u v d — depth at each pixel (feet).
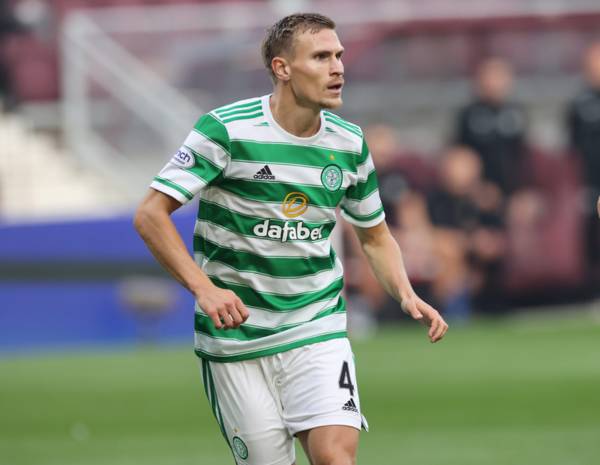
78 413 112.27
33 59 213.87
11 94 212.02
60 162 201.98
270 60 52.31
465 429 98.32
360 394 119.44
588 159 193.06
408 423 102.01
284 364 52.60
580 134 193.26
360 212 55.52
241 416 53.06
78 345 171.73
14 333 171.42
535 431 96.43
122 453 90.79
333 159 52.75
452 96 197.67
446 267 188.03
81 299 171.73
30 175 202.69
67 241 171.63
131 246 172.14
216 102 196.24
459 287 188.75
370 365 142.31
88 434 100.32
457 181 188.44
